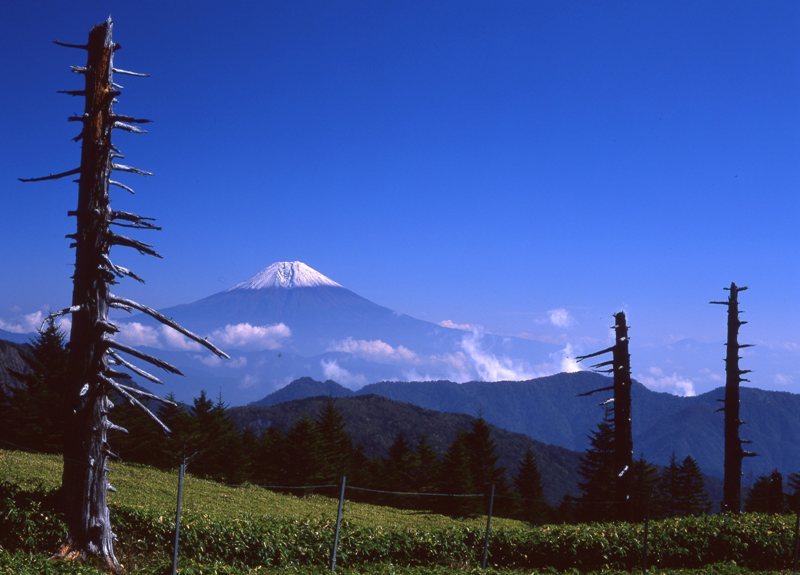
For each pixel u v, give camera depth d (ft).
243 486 209.67
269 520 93.76
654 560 90.89
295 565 83.35
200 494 167.84
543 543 91.71
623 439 115.14
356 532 91.50
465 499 212.02
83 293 74.02
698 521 100.01
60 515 73.82
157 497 150.71
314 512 168.25
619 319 116.57
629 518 114.11
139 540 79.25
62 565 65.87
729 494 124.57
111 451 76.18
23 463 164.25
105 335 75.10
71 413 74.49
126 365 75.20
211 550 82.02
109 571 72.02
